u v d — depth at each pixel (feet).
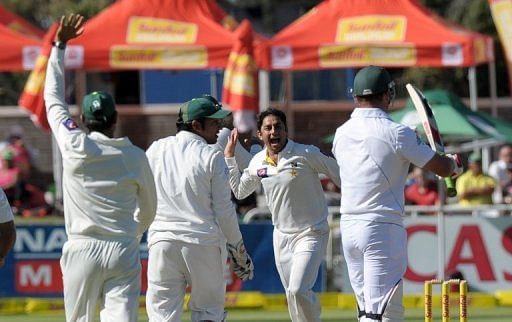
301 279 104.22
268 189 106.11
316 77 301.63
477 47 190.39
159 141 100.12
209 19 193.88
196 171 97.14
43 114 183.73
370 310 90.38
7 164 207.92
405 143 90.12
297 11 362.53
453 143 217.36
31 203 207.62
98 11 374.43
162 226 97.76
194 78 296.10
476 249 168.04
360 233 90.84
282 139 105.29
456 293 165.58
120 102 299.99
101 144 85.87
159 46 188.85
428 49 189.26
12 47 189.78
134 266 85.71
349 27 192.03
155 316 98.89
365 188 90.79
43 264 163.53
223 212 96.99
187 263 97.60
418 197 187.32
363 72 92.38
